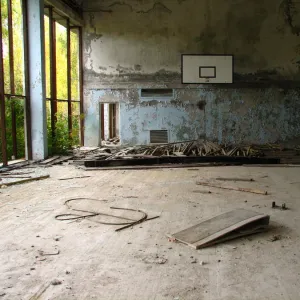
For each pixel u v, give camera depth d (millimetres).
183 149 11945
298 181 7879
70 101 14359
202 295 2916
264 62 15305
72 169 9680
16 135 11047
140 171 9477
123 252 3818
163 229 4570
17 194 6590
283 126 15398
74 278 3227
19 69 13281
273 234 4352
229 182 7801
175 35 15312
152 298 2877
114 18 15297
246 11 15203
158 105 15492
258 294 2928
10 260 3621
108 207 5664
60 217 5113
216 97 15398
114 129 20031
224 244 4023
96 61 15453
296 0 15047
